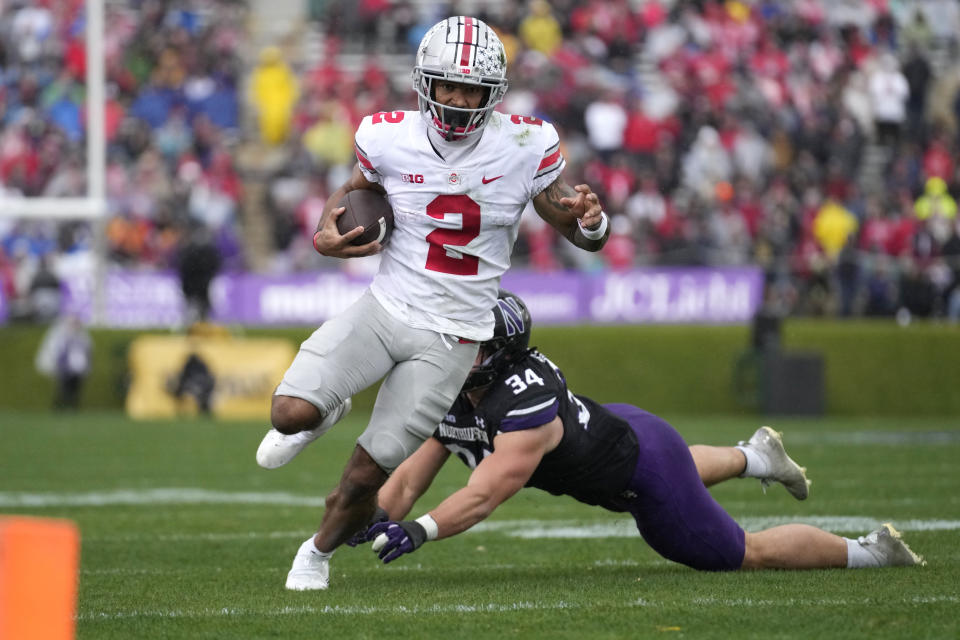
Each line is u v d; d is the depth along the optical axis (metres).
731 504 25.59
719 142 63.94
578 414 15.77
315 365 14.78
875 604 14.16
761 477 17.61
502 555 19.61
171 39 68.69
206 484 30.69
